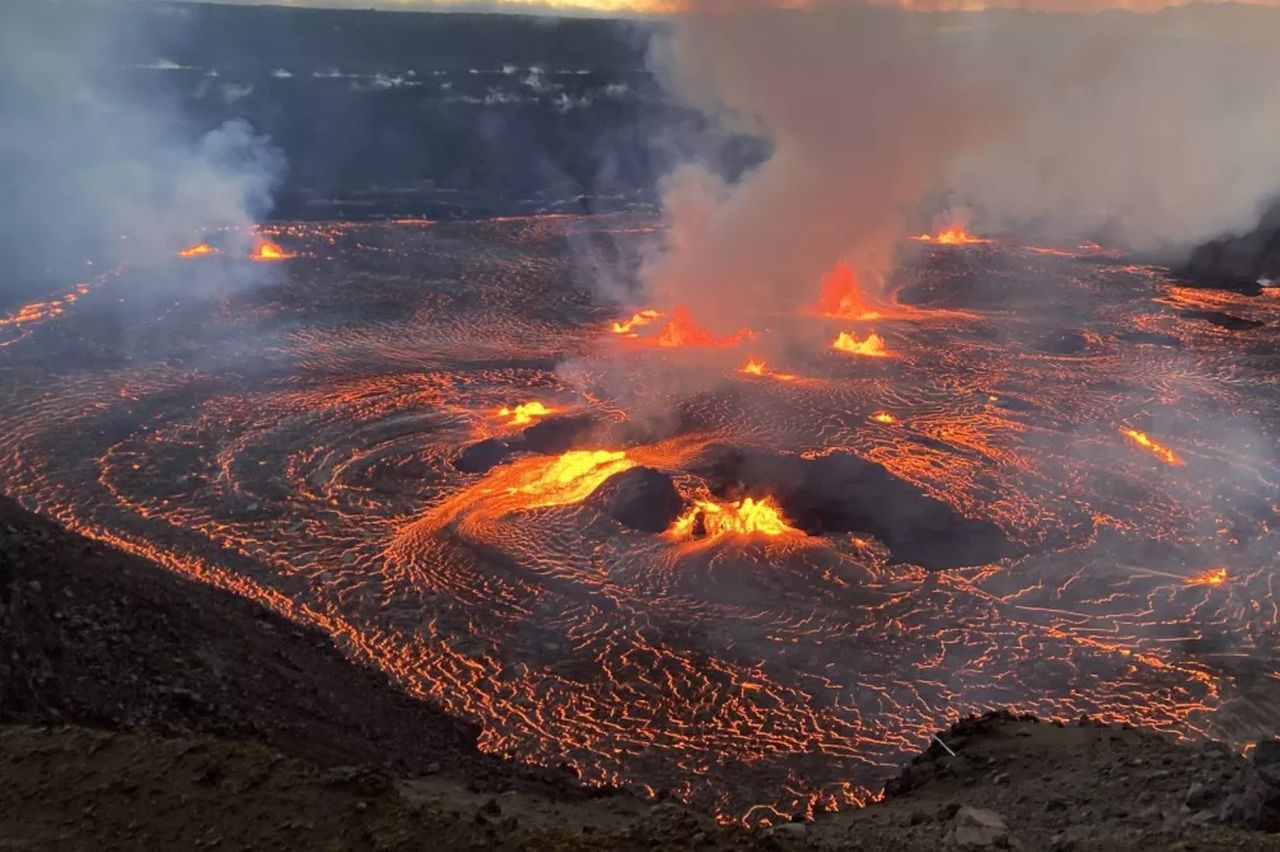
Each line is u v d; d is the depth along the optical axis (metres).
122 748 8.77
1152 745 12.98
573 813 11.47
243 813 8.06
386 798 8.41
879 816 11.88
